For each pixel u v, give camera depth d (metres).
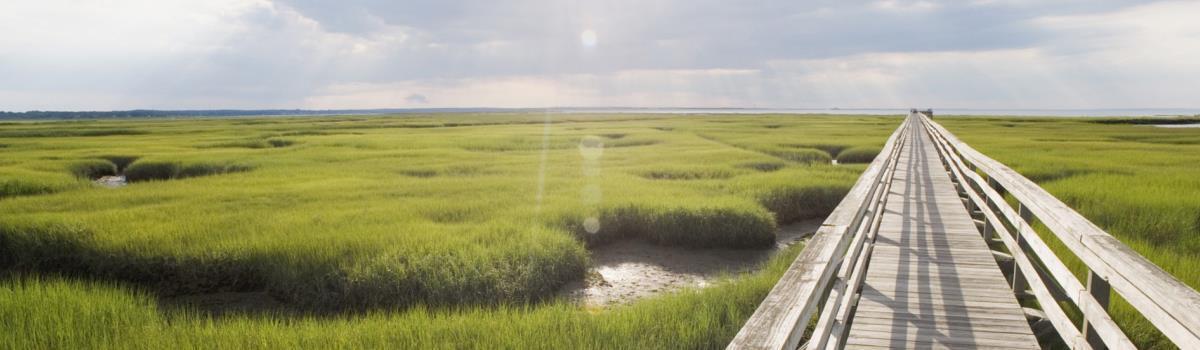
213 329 6.38
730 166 21.77
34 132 52.72
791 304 2.84
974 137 39.69
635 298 9.22
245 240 9.92
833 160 29.19
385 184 17.02
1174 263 7.88
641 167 21.27
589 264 10.67
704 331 6.04
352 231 10.52
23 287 8.59
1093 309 3.72
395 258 8.77
